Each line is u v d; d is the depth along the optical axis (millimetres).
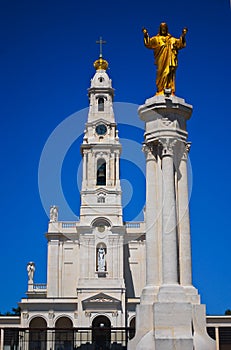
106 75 95000
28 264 91250
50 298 82438
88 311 80875
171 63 31766
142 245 89562
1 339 46500
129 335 44125
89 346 43531
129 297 87250
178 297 28188
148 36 32688
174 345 27250
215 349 28297
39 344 47375
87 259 83812
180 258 29844
